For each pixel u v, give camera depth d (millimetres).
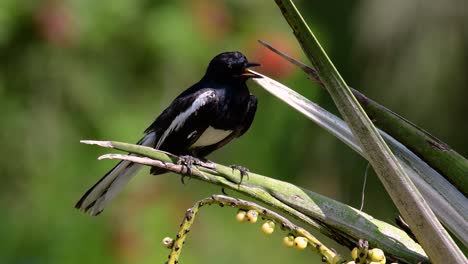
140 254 10969
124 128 10797
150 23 10617
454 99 12594
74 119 11016
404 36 12594
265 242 12438
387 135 5059
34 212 11430
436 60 12500
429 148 4965
